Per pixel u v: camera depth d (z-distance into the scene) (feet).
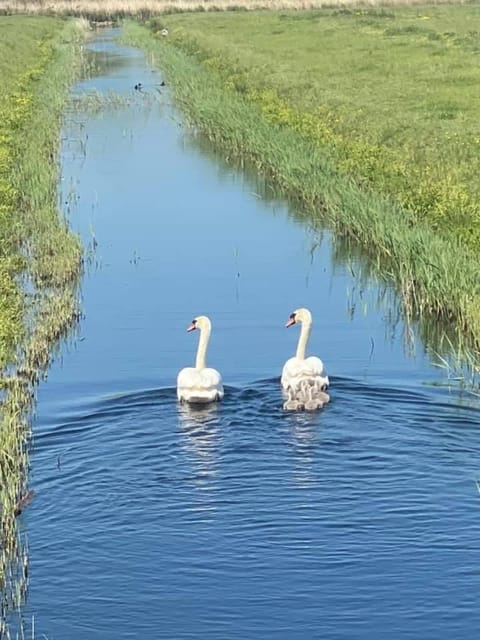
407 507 44.24
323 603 39.01
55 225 84.74
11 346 61.87
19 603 39.45
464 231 75.00
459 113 123.85
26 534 43.19
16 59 191.31
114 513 44.29
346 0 293.23
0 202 88.53
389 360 60.39
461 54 177.68
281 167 102.42
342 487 45.68
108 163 113.39
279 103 130.41
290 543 42.14
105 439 50.24
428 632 37.52
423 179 90.27
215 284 74.02
